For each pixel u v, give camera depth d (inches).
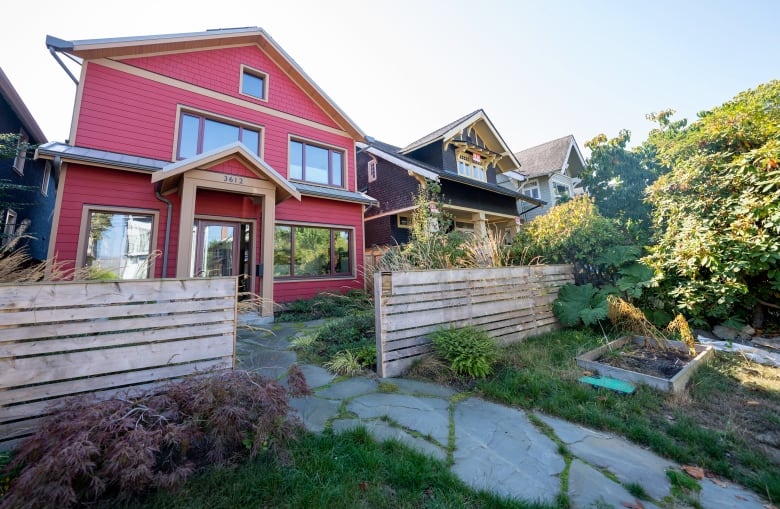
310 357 162.1
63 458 54.7
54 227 215.5
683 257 182.4
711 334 183.3
